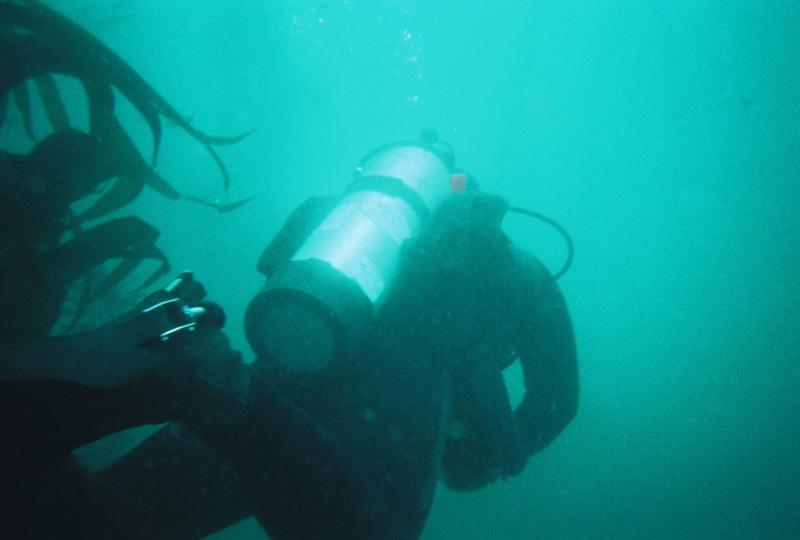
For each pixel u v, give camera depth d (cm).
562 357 140
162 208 1067
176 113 115
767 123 2386
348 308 119
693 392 818
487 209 132
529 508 634
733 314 1026
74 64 102
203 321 80
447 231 127
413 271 128
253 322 125
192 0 2241
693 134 2370
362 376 126
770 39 3145
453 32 3341
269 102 1115
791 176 1803
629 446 723
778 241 1339
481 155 2075
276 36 1048
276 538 94
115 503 96
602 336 996
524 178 1928
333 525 92
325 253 145
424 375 122
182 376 69
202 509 109
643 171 2047
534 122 2469
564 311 140
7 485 53
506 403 132
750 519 603
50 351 57
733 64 3164
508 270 128
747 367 855
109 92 109
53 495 77
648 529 604
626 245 1411
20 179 96
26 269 95
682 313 1051
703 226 1511
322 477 85
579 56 3341
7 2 95
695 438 728
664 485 657
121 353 64
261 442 79
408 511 111
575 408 151
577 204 1709
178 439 116
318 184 1285
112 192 118
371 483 110
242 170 1162
